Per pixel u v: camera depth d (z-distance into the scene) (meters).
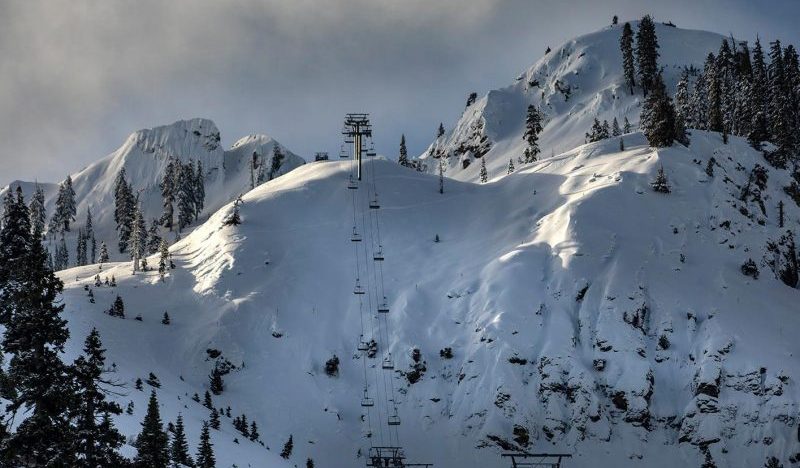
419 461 178.00
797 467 166.38
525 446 177.25
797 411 172.62
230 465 124.88
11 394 50.09
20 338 49.44
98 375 52.91
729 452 172.12
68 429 50.06
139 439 81.50
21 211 102.56
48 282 50.72
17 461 49.03
